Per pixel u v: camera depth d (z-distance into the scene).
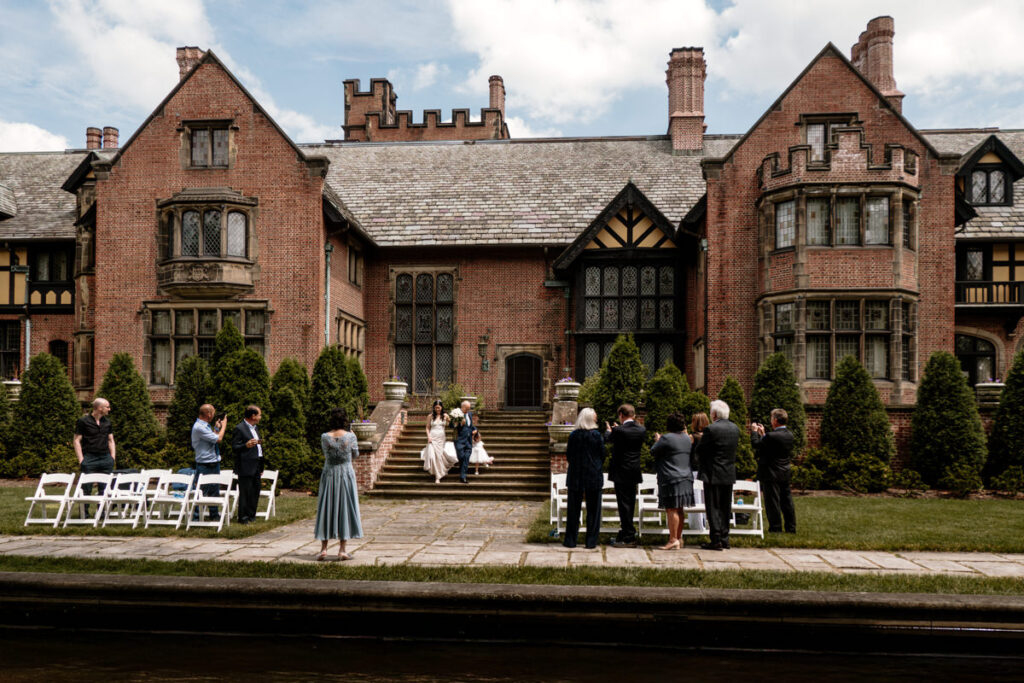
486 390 22.19
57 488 14.28
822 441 15.84
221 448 15.62
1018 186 22.92
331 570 7.59
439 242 22.08
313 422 16.50
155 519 11.30
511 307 22.25
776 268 17.88
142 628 7.04
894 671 6.10
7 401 17.97
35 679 5.91
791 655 6.44
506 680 5.93
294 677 5.98
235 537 9.80
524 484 14.91
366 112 35.31
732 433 9.10
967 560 8.32
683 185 23.98
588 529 9.07
